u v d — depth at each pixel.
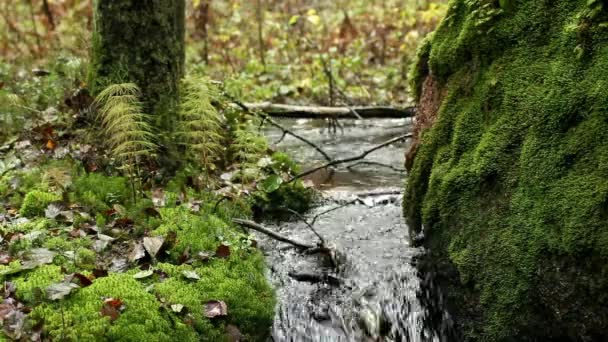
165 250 3.94
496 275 3.24
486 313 3.30
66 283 3.34
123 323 3.15
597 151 2.94
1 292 3.28
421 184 4.07
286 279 4.27
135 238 4.10
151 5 4.88
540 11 3.50
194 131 5.03
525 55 3.51
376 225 4.99
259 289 3.81
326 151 6.85
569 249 2.85
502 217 3.30
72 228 4.06
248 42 10.66
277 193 5.29
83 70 5.88
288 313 3.96
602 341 2.78
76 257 3.71
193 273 3.67
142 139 4.89
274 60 9.97
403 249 4.54
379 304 4.11
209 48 10.30
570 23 3.31
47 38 8.96
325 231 4.91
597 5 3.15
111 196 4.50
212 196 4.84
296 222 5.10
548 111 3.21
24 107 5.59
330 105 8.08
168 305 3.36
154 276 3.63
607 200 2.78
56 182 4.56
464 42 3.87
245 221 4.50
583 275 2.81
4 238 3.83
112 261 3.81
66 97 5.49
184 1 5.24
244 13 11.66
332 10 12.32
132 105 4.81
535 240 3.05
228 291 3.61
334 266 4.38
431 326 3.92
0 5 10.85
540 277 3.00
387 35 10.44
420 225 4.12
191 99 4.79
